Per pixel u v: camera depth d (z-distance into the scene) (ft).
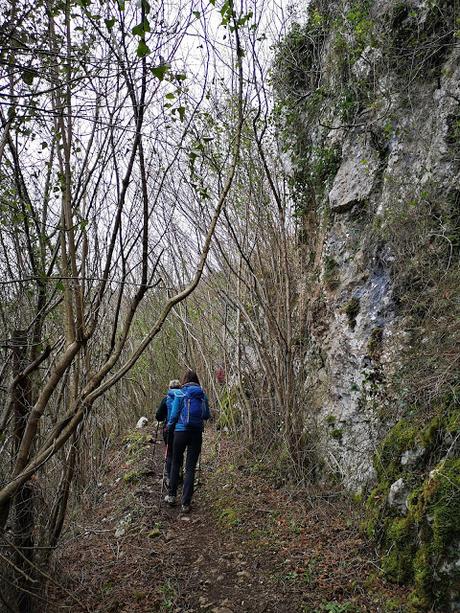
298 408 21.04
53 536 13.46
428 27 19.67
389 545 12.87
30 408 11.53
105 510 21.54
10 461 11.35
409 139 19.57
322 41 26.35
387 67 20.79
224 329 28.94
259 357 24.21
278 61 27.22
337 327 20.59
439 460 12.76
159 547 16.99
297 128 26.50
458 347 14.25
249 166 23.18
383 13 21.18
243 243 25.02
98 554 16.88
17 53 9.10
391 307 18.07
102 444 25.52
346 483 17.30
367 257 20.26
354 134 23.03
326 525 15.88
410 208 18.20
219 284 28.96
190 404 20.79
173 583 14.48
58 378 9.76
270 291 24.11
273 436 22.68
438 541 11.08
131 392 40.37
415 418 14.47
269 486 20.22
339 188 22.91
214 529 17.89
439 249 16.61
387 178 19.92
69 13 9.32
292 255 25.38
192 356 36.35
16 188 11.05
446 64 18.71
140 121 9.05
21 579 11.73
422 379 14.83
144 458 27.17
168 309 9.50
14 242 12.03
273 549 15.33
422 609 10.95
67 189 10.08
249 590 13.50
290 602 12.56
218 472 23.54
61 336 12.76
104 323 18.33
